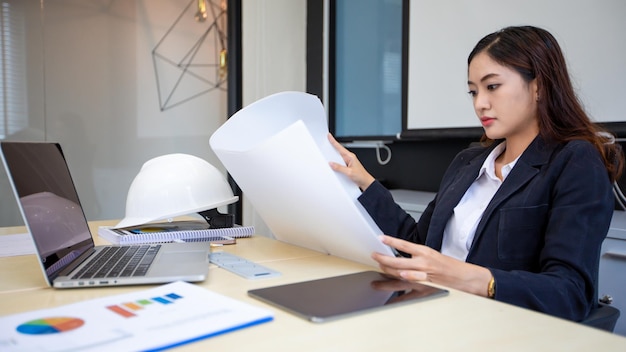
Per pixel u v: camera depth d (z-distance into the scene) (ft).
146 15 11.53
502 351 1.87
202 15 12.16
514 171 3.84
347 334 2.03
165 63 11.85
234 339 1.95
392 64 9.47
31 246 4.21
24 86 10.24
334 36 10.85
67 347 1.76
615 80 6.23
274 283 2.89
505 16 7.45
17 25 10.11
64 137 10.73
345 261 3.55
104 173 11.24
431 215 4.58
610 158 3.85
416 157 9.73
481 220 3.85
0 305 2.46
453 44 8.23
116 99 11.28
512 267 3.65
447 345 1.92
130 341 1.83
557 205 3.45
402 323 2.17
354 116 10.43
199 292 2.48
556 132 3.81
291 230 3.90
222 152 3.66
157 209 4.42
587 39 6.50
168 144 12.00
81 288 2.76
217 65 12.56
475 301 2.52
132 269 2.97
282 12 11.35
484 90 3.93
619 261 5.23
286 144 2.97
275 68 11.30
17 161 2.89
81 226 3.78
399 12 9.30
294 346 1.88
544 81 3.78
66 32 10.63
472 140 8.69
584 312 3.12
